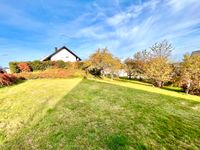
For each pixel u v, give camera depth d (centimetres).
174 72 3334
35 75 2447
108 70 3831
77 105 887
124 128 621
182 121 765
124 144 509
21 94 1155
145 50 4519
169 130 642
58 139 522
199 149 519
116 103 974
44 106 851
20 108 812
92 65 3681
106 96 1160
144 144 521
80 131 578
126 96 1213
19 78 2244
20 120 662
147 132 604
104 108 857
